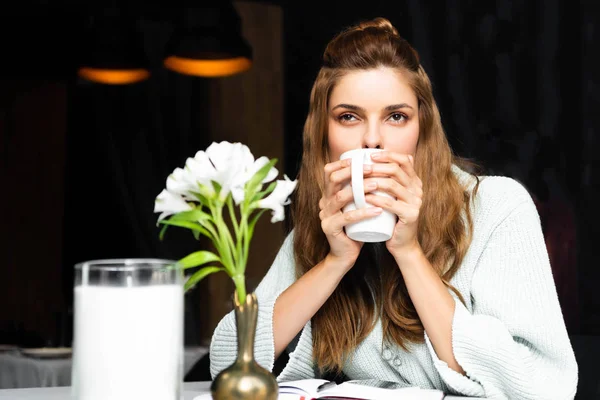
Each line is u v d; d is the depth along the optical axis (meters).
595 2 2.91
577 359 1.49
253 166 0.79
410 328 1.18
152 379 0.73
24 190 4.07
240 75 3.91
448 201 1.23
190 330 3.75
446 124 3.05
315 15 3.70
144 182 4.05
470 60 3.05
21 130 4.09
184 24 3.27
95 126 4.07
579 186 2.90
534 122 2.96
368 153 1.02
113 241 4.07
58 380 2.48
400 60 1.18
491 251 1.20
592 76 2.91
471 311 1.23
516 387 1.04
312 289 1.14
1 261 4.05
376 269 1.23
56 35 3.99
